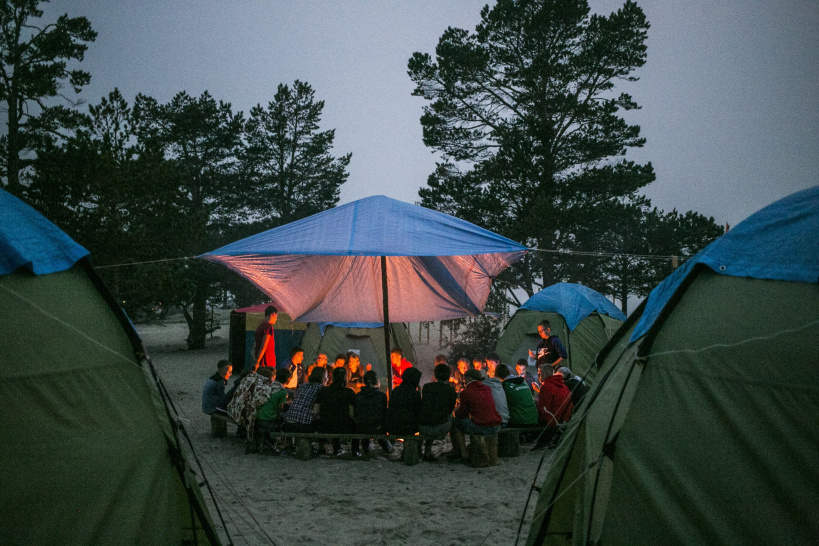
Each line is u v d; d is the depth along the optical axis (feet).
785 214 10.69
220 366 30.35
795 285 9.38
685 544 8.84
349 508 18.90
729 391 9.27
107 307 12.21
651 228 74.74
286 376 28.14
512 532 16.90
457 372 34.30
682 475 9.28
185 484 12.83
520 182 73.20
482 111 83.20
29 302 10.28
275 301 30.27
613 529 10.00
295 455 26.09
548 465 24.81
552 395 26.96
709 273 10.85
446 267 29.76
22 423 9.39
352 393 26.25
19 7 65.82
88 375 10.78
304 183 123.03
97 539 9.78
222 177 112.47
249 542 15.87
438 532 16.85
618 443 10.51
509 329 45.80
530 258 70.59
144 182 61.62
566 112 74.69
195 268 88.58
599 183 74.08
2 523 8.70
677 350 10.32
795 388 8.63
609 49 75.61
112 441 10.73
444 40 80.69
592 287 71.41
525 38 78.79
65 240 11.73
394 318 33.06
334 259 28.76
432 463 25.50
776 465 8.43
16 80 65.62
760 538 8.24
